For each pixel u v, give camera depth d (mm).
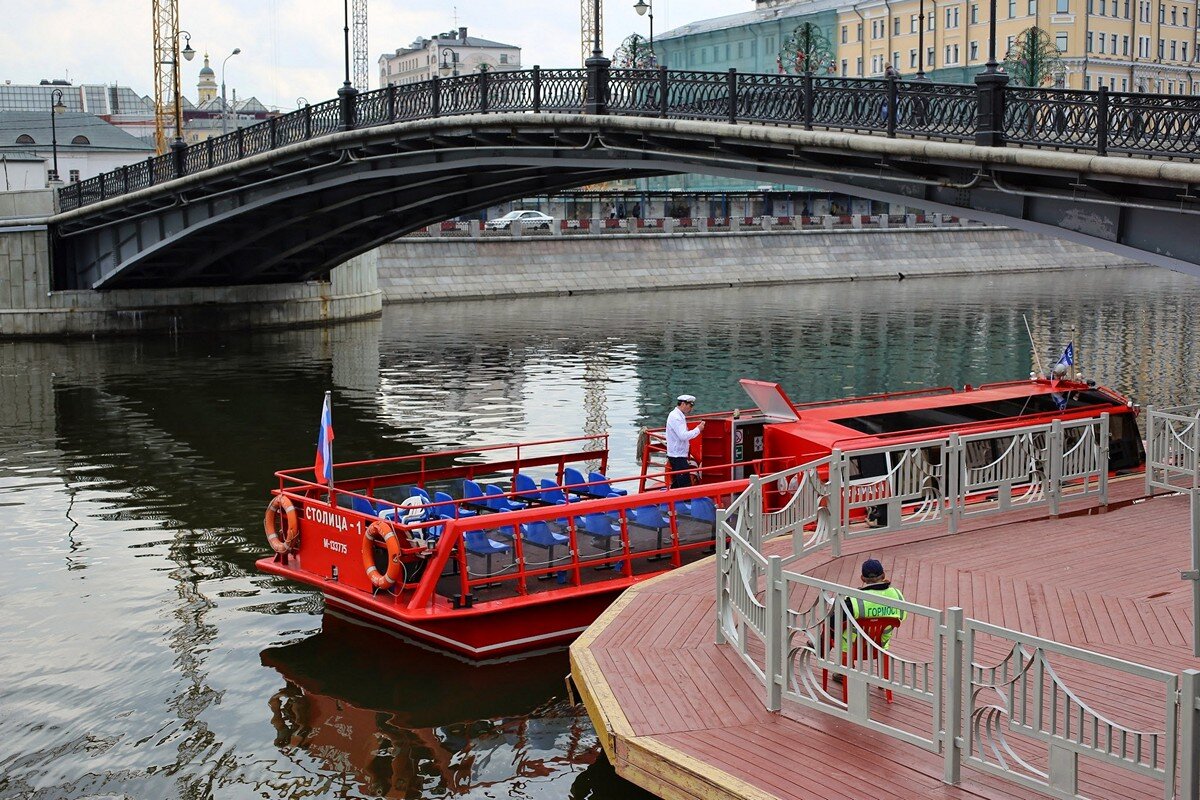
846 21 95750
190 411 30000
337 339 45875
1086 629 10500
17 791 10570
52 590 16016
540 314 55844
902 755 8172
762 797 7617
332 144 33375
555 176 36281
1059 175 18750
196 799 10438
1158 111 17594
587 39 80688
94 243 46500
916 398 18172
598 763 11008
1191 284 72375
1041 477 15578
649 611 11477
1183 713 6512
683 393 32750
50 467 23625
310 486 14945
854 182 23094
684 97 25500
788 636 8906
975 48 88500
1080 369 37281
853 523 14812
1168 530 13742
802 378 35469
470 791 10508
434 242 65125
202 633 14320
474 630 13062
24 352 42219
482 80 29750
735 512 11188
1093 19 85438
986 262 84938
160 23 69125
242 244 43406
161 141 70188
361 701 12344
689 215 89000
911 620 10852
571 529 13523
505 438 26406
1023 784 7336
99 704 12367
